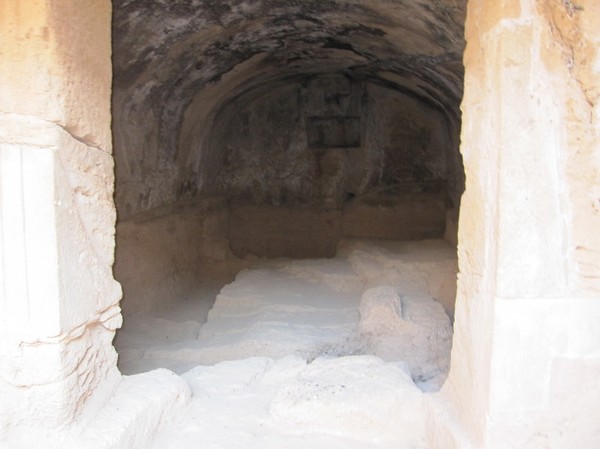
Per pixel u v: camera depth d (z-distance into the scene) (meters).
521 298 1.43
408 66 4.50
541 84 1.39
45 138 1.53
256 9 3.47
